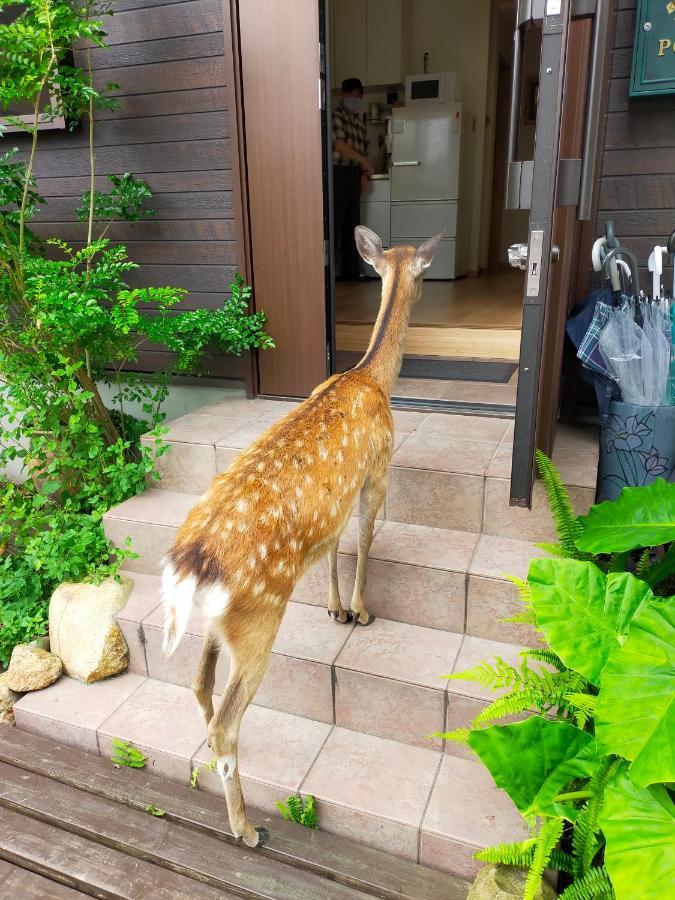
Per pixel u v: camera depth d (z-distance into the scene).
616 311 2.39
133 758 2.21
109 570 2.71
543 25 1.68
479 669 1.79
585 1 1.84
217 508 1.64
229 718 1.69
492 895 1.66
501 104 7.82
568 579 1.68
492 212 8.07
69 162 3.75
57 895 1.89
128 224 3.72
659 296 2.49
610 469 2.46
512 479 2.04
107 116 3.58
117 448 2.91
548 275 1.84
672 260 2.55
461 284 6.45
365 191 6.54
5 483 3.36
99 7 3.34
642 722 1.34
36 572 2.96
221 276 3.60
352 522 2.64
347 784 1.99
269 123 3.22
